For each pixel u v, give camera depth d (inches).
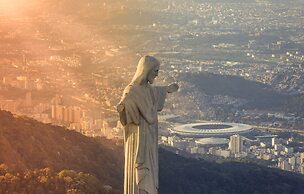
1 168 3639.3
